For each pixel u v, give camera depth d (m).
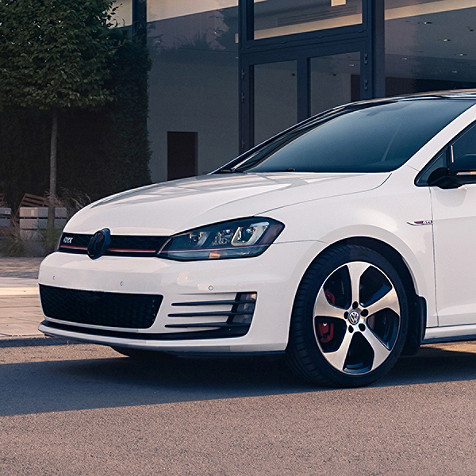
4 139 24.78
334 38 16.88
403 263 8.33
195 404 7.48
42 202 23.50
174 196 8.38
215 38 21.05
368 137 9.16
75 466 5.78
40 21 22.08
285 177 8.61
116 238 8.10
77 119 24.16
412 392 7.96
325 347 8.00
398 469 5.73
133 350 9.43
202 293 7.66
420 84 20.19
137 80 23.55
